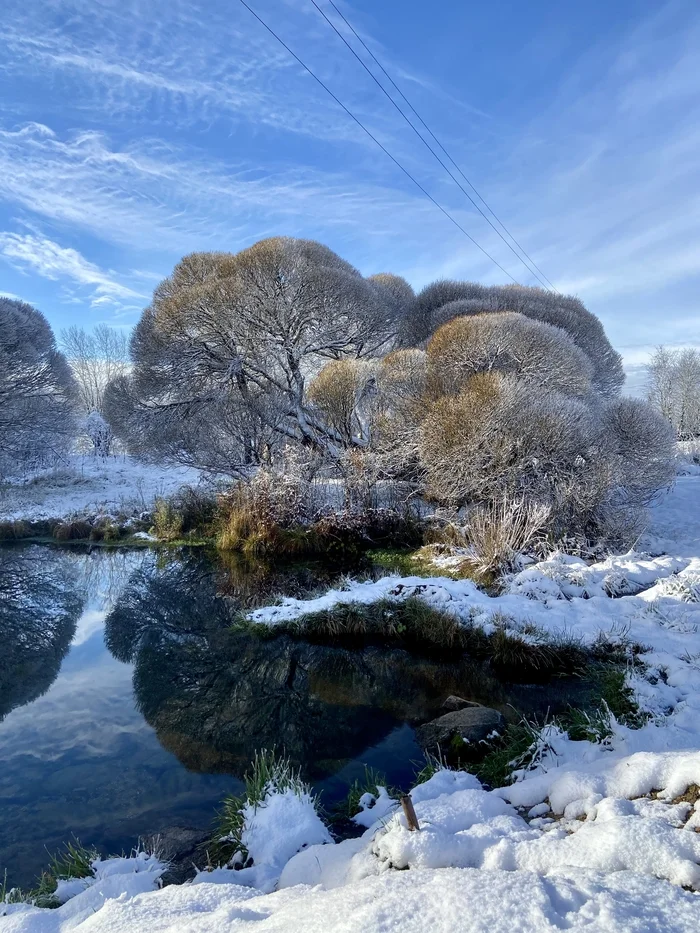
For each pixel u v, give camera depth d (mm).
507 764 3977
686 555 9633
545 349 13102
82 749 5148
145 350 18172
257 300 16703
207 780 4539
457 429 10570
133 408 18562
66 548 13922
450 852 2418
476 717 4766
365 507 12000
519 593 7660
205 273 19906
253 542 12031
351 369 15594
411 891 1868
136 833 3916
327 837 3338
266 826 3385
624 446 11586
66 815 4172
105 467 22844
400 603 7637
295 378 17984
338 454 14172
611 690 4875
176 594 10156
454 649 6676
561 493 9766
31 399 21156
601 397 17078
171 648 7582
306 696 5945
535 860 2211
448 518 10953
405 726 5184
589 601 7094
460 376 12469
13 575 11922
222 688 6297
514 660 6074
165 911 2361
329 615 7551
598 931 1565
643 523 10320
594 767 3240
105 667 7113
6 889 3408
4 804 4332
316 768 4547
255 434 15164
